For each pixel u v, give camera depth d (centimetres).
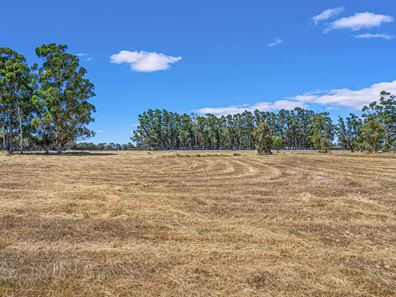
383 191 1002
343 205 783
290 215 682
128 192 976
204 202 830
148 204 799
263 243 489
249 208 753
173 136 9469
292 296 317
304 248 466
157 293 321
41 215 669
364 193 964
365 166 2044
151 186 1119
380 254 441
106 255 429
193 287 334
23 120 4050
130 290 327
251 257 426
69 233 532
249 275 366
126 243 483
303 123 9681
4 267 383
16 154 3531
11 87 3806
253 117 9806
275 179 1355
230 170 1788
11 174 1450
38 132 4169
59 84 3988
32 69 4050
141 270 378
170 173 1603
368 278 361
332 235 535
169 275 364
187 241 497
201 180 1316
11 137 3953
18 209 715
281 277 361
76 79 4084
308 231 559
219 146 9869
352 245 481
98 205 777
